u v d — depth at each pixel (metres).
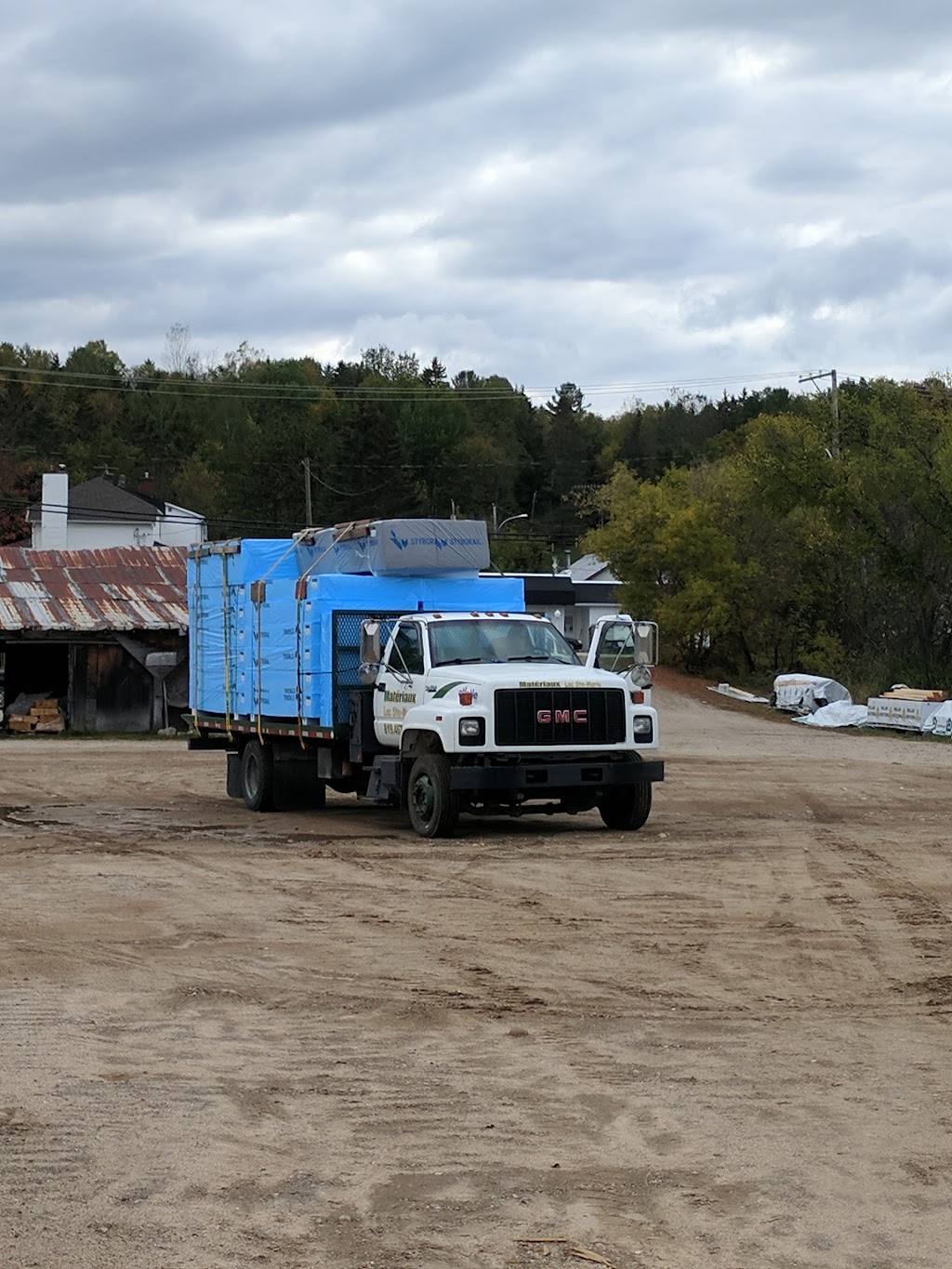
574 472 143.62
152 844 16.80
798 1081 7.37
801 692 50.22
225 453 123.56
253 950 10.65
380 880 13.95
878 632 60.47
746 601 64.06
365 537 19.25
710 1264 5.12
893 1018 8.70
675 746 37.22
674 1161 6.17
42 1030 8.31
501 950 10.66
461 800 17.09
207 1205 5.64
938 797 23.61
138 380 127.69
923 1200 5.73
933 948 10.78
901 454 51.03
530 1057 7.81
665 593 65.81
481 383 152.62
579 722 17.08
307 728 18.98
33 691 43.50
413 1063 7.70
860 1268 5.10
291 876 14.23
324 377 141.62
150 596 44.22
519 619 18.42
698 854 15.84
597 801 18.08
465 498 124.56
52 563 45.84
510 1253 5.20
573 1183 5.90
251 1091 7.15
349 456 104.00
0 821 19.50
